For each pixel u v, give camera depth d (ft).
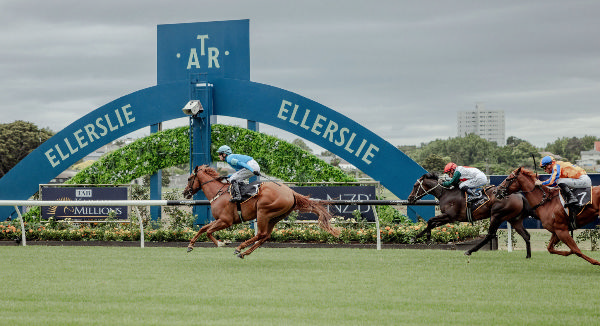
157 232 40.22
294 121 45.27
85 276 26.20
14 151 159.63
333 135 44.65
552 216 27.91
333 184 43.45
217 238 39.88
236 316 18.94
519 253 34.32
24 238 39.70
